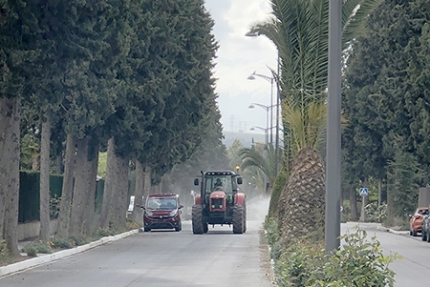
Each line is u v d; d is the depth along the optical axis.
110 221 61.12
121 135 52.47
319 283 15.05
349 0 27.34
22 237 49.72
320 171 26.55
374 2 27.34
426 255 45.06
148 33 49.59
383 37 68.94
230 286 26.27
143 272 31.22
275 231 39.56
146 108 54.06
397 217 88.06
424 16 57.06
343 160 95.81
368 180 120.00
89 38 34.88
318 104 27.39
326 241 16.28
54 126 48.47
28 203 51.47
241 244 49.81
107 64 39.88
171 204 70.19
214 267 33.56
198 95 65.62
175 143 69.38
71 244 44.06
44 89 34.75
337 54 16.33
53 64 34.19
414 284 28.75
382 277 14.76
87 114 41.41
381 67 82.00
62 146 61.97
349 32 27.78
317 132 27.34
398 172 83.88
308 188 26.33
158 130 57.91
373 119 83.06
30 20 31.48
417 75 52.88
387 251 48.31
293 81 27.95
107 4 34.94
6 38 31.00
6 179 33.97
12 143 34.50
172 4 54.91
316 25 27.62
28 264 33.75
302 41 27.83
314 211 26.19
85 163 49.53
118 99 45.19
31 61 32.28
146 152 58.75
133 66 49.25
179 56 59.94
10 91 31.44
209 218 64.19
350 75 85.94
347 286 14.32
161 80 52.94
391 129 81.31
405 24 60.19
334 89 16.27
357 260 15.09
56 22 32.84
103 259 37.88
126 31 39.81
